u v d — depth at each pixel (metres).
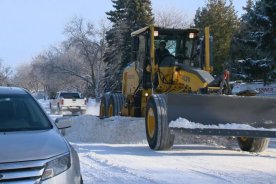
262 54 29.52
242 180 8.95
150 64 15.60
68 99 40.38
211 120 12.12
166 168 10.19
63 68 81.50
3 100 7.77
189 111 12.20
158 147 12.70
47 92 91.44
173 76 14.84
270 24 26.61
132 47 16.88
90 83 78.31
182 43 16.80
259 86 31.94
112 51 62.44
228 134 12.07
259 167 10.42
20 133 6.79
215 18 55.19
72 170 6.28
